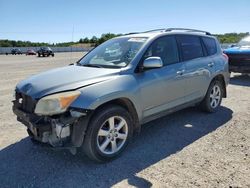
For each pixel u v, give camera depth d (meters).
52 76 4.13
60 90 3.66
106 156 3.91
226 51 10.45
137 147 4.43
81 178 3.55
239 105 6.82
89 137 3.70
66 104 3.50
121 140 4.12
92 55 5.09
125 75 4.15
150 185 3.36
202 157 4.05
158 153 4.21
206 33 6.21
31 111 3.76
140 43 4.65
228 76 6.46
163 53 4.84
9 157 4.13
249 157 4.04
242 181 3.42
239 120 5.67
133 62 4.32
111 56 4.71
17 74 14.43
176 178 3.50
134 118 4.32
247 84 9.71
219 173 3.60
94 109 3.62
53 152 4.27
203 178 3.49
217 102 6.26
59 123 3.52
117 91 3.87
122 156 4.12
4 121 5.77
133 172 3.67
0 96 8.29
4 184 3.44
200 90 5.63
